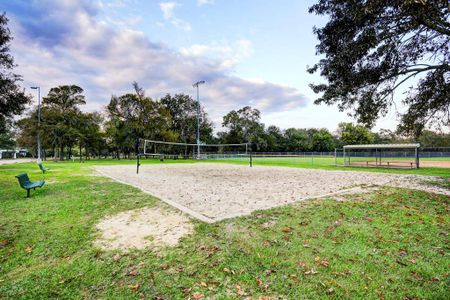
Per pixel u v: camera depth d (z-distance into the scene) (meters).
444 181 11.54
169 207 6.46
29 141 48.41
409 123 11.91
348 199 7.36
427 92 10.49
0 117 17.11
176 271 3.20
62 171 17.45
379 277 3.02
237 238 4.26
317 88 12.79
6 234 4.51
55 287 2.89
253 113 73.25
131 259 3.54
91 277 3.10
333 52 10.33
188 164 28.77
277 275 3.08
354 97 11.91
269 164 28.00
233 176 14.62
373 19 8.27
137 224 5.09
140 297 2.69
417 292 2.71
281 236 4.33
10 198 7.63
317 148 78.44
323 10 9.80
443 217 5.43
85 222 5.21
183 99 58.16
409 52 9.73
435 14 7.11
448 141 57.28
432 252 3.67
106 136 54.38
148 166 24.56
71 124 44.16
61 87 45.19
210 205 6.84
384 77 10.17
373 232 4.50
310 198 7.50
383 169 19.72
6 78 15.94
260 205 6.80
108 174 15.68
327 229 4.67
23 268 3.33
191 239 4.25
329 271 3.16
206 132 63.94
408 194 8.12
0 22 15.45
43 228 4.83
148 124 49.69
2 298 2.68
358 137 64.50
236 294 2.71
